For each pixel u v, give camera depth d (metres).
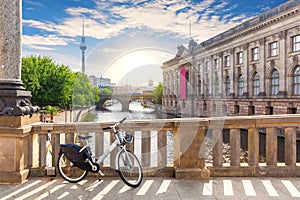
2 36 3.97
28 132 4.05
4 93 3.88
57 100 32.97
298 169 4.05
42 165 4.20
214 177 4.05
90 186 3.69
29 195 3.37
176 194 3.37
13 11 4.04
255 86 31.02
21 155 3.92
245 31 31.53
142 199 3.22
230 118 4.10
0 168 3.88
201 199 3.21
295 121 4.09
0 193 3.44
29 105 4.25
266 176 4.07
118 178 4.02
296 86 24.66
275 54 27.73
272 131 4.13
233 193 3.39
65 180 3.93
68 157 3.79
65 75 33.56
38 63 32.66
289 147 4.14
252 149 4.12
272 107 27.83
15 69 4.07
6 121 3.90
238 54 33.81
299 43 24.16
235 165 4.15
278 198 3.21
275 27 26.97
